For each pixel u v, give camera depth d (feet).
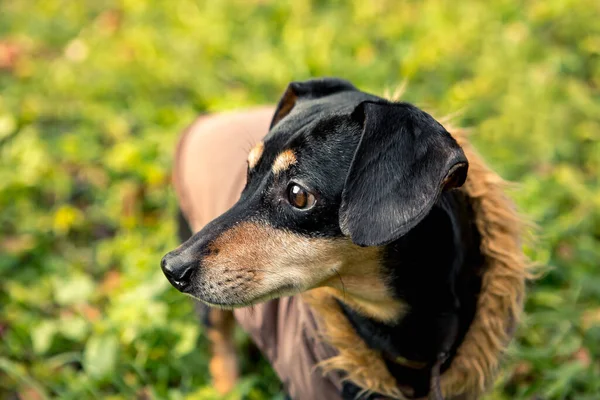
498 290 1.90
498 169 3.00
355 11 4.34
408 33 4.10
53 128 3.67
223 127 2.46
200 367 2.51
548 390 2.30
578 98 3.40
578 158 3.17
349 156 1.75
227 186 2.27
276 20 4.39
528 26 3.97
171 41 4.24
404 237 1.78
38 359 2.54
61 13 4.89
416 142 1.66
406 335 1.89
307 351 1.95
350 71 3.78
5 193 3.13
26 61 4.24
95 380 2.44
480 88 3.52
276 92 3.76
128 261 2.81
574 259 2.66
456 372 1.93
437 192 1.61
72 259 2.94
